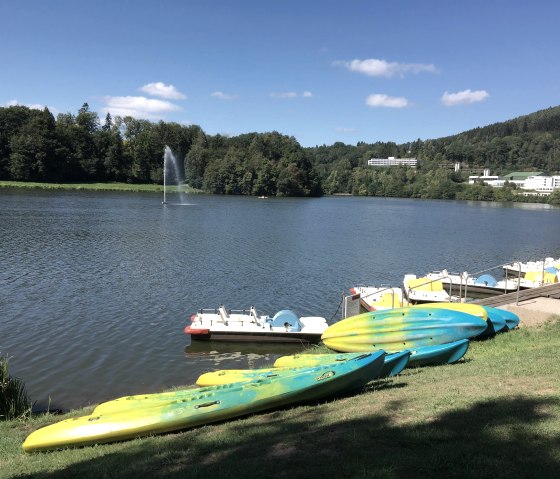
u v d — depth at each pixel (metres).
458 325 15.28
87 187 120.44
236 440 8.20
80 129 128.12
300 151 150.75
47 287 27.20
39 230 48.19
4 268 31.38
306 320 21.97
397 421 8.01
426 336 15.48
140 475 7.12
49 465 8.53
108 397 15.01
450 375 11.43
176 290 27.88
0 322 21.28
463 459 6.19
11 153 115.06
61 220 57.12
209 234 51.50
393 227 69.81
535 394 8.78
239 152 145.00
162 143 145.50
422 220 83.75
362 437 7.33
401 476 5.91
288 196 142.75
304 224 68.00
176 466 7.30
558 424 7.21
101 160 131.00
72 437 9.57
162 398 10.83
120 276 30.50
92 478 7.30
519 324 17.41
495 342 15.45
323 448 7.11
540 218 95.38
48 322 21.53
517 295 18.42
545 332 15.75
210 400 9.97
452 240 57.53
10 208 68.12
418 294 26.00
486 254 47.66
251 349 20.00
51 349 18.62
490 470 5.90
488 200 163.00
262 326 20.86
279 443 7.55
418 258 43.66
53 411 13.91
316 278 32.91
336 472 6.21
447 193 168.00
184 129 153.62
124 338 20.12
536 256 47.03
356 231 62.56
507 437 6.85
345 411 9.09
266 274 33.19
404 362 12.13
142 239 45.75
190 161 139.62
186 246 42.94
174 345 19.72
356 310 20.66
